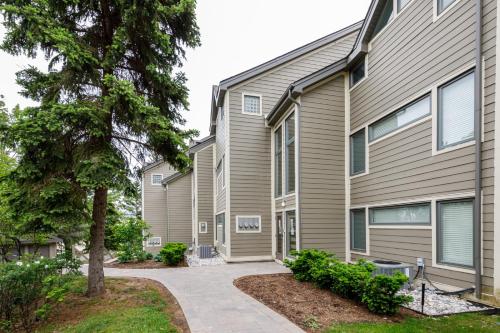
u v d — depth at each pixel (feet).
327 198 28.50
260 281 22.50
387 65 24.11
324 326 12.95
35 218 15.40
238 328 13.11
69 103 16.19
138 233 38.96
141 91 21.02
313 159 28.48
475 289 15.83
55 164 16.72
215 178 51.39
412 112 21.49
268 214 36.63
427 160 19.65
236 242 35.19
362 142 27.63
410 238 20.93
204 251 39.63
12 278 16.49
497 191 14.94
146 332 12.89
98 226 19.35
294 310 15.26
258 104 37.63
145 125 18.24
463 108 17.38
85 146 17.35
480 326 12.73
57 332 14.79
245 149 36.65
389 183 23.35
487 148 15.58
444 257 18.31
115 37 17.12
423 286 15.02
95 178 15.98
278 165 35.60
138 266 33.09
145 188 64.64
